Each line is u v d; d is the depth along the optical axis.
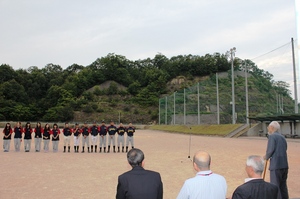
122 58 180.38
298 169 14.48
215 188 4.10
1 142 33.56
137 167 4.49
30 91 142.62
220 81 87.44
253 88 83.62
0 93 123.50
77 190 10.09
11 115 116.62
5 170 14.15
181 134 61.44
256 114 69.81
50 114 120.00
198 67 161.12
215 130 54.41
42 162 17.14
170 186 10.72
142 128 101.38
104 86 159.88
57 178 12.24
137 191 4.20
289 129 42.19
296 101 41.88
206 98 83.25
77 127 23.58
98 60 176.25
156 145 30.36
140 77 160.50
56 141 23.64
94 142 23.62
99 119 122.81
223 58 162.12
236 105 75.56
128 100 141.88
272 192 4.04
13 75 146.00
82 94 145.25
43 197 9.12
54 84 150.12
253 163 4.19
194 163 4.36
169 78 157.50
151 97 138.75
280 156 7.21
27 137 23.52
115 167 15.34
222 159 18.36
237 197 4.02
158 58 190.12
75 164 16.42
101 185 10.89
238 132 48.28
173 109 87.69
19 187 10.50
